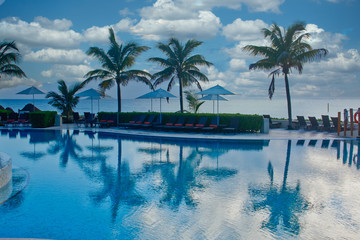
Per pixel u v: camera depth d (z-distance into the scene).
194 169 9.12
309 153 11.83
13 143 14.53
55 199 6.32
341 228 4.95
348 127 19.34
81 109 87.44
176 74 25.30
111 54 24.19
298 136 16.52
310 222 5.18
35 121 21.41
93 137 16.92
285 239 4.55
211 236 4.64
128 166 9.56
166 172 8.77
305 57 20.09
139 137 16.84
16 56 22.31
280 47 20.31
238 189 7.06
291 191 6.91
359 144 14.09
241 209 5.76
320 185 7.41
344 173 8.62
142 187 7.23
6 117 23.02
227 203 6.10
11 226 5.00
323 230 4.87
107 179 7.97
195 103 26.72
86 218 5.32
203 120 18.25
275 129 21.17
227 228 4.92
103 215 5.45
